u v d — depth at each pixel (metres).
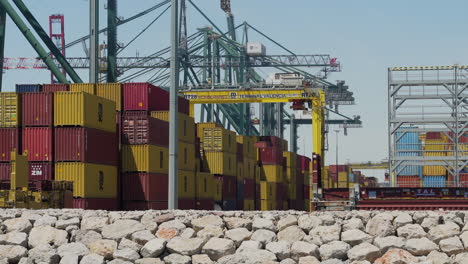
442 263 26.17
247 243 28.91
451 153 129.50
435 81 119.12
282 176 182.00
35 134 86.94
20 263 28.55
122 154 97.75
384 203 99.50
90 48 153.25
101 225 31.30
